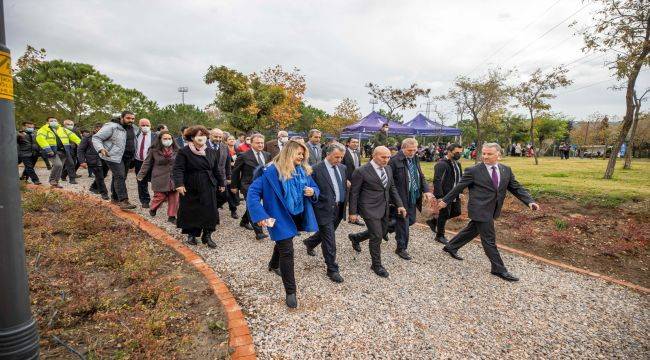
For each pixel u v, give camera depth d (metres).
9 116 1.59
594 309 3.53
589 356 2.77
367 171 4.07
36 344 1.75
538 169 14.16
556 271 4.48
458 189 4.39
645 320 3.34
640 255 4.98
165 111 32.47
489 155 4.17
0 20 1.58
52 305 2.78
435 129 20.78
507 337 2.98
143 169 5.66
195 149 4.44
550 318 3.32
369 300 3.49
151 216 5.87
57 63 23.22
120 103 24.92
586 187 8.22
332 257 3.89
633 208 6.42
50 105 21.64
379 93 19.42
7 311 1.63
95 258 3.75
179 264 3.90
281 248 3.19
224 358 2.37
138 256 3.68
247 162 5.54
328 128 37.16
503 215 7.02
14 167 1.62
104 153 5.65
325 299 3.45
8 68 1.58
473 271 4.40
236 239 5.11
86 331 2.54
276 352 2.59
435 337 2.91
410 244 5.43
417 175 4.96
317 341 2.76
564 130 41.50
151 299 2.99
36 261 3.42
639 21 9.23
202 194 4.45
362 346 2.72
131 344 2.34
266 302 3.33
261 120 24.45
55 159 7.58
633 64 9.25
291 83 28.67
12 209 1.62
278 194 3.15
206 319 2.84
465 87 21.64
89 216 4.85
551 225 6.27
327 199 3.87
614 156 10.25
